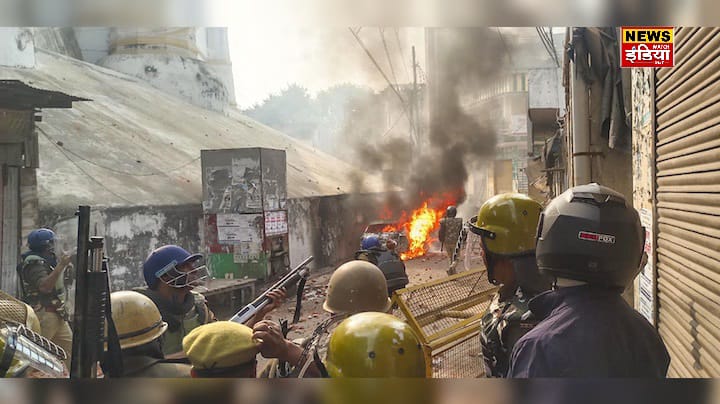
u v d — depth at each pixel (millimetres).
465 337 2594
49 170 10445
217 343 1723
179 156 14984
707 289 2438
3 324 1632
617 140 5344
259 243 10469
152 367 2180
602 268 1404
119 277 9195
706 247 2449
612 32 5551
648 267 3695
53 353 1704
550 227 1509
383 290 2285
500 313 2107
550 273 1520
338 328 1412
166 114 19219
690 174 2721
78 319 1503
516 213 2129
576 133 5660
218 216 10703
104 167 11688
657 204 3439
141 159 13141
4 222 7328
